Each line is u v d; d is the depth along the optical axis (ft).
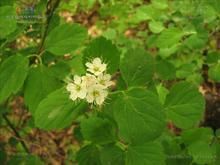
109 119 0.61
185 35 0.93
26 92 0.62
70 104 0.57
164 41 0.91
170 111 0.61
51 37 0.64
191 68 1.09
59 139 1.50
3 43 0.70
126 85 0.60
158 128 0.53
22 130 1.14
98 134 0.62
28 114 1.28
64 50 0.62
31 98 0.62
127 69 0.59
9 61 0.61
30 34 0.78
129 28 1.69
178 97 0.62
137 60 0.60
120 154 0.60
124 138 0.53
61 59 0.80
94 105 0.60
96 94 0.56
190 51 1.15
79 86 0.57
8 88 0.60
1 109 0.91
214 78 0.94
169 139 0.72
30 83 0.62
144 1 1.61
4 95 0.60
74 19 1.80
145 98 0.54
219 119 1.35
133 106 0.54
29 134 1.20
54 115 0.56
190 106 0.61
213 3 0.90
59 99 0.57
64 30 0.63
